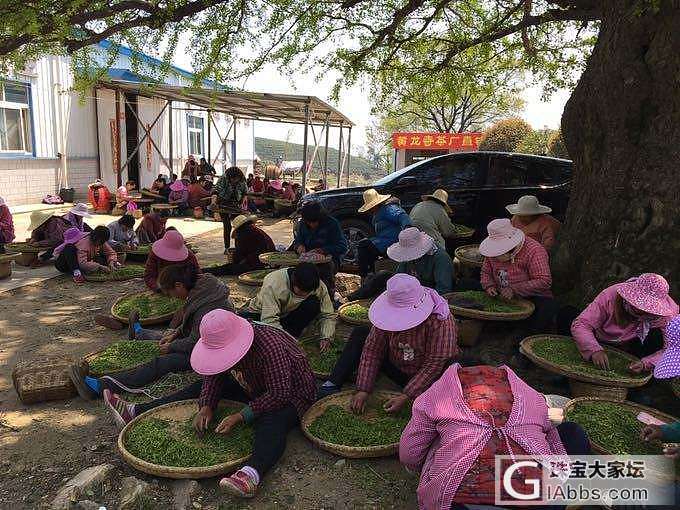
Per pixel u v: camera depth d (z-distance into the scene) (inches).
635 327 149.5
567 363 148.6
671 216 166.2
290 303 168.9
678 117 165.8
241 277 264.8
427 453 98.6
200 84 246.4
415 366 136.9
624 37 172.4
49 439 134.5
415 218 250.1
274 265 249.9
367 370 136.6
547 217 226.2
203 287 164.1
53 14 192.2
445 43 341.7
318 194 341.1
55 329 214.1
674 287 163.6
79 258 283.0
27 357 186.7
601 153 187.2
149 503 110.3
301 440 132.4
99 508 107.7
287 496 113.2
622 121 177.3
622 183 178.5
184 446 120.6
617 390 138.2
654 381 153.4
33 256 316.2
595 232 185.6
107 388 147.4
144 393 149.9
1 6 182.2
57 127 611.5
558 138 797.2
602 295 153.0
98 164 672.4
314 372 159.2
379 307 128.5
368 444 123.6
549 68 337.4
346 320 189.5
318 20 276.2
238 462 115.3
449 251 311.0
